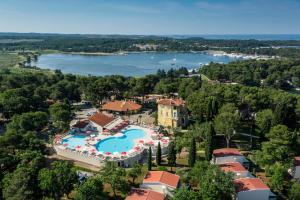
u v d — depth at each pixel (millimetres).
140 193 73062
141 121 150875
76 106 178625
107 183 84375
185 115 142125
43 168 79062
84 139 121938
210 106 130625
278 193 84562
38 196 74688
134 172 84875
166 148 111062
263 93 155375
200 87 194250
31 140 99750
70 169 77938
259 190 75812
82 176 90562
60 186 73188
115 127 132750
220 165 89125
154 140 120625
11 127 118500
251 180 80500
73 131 129500
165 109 139375
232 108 129500
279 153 92250
